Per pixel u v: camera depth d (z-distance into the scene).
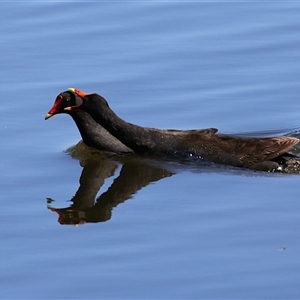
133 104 18.16
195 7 22.11
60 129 17.52
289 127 17.33
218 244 12.91
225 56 19.89
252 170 15.59
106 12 21.84
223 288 11.81
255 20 21.42
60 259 12.63
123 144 16.62
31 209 14.28
